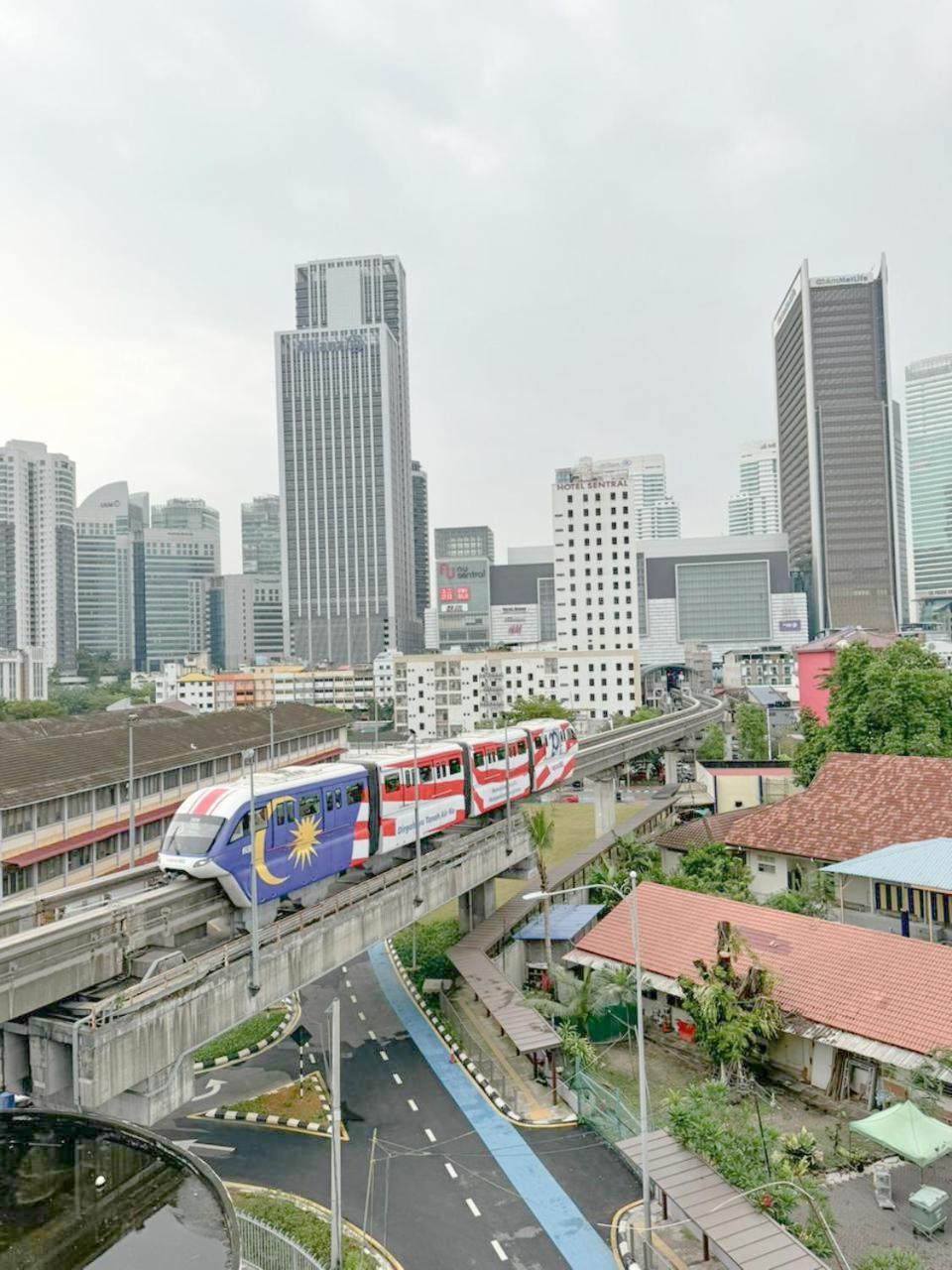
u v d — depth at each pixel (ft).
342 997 154.10
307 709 382.22
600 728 449.89
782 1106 110.22
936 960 112.98
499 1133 106.83
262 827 111.24
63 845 185.98
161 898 101.04
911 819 164.14
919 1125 89.76
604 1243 85.15
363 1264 79.87
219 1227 42.24
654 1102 110.22
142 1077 84.79
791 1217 82.84
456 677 524.52
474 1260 82.64
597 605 557.74
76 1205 44.32
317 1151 102.89
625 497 556.92
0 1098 99.35
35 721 292.81
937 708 211.61
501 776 173.88
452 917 197.16
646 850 196.95
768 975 113.19
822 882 158.81
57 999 85.97
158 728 270.26
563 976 133.59
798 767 233.14
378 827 133.80
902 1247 81.15
